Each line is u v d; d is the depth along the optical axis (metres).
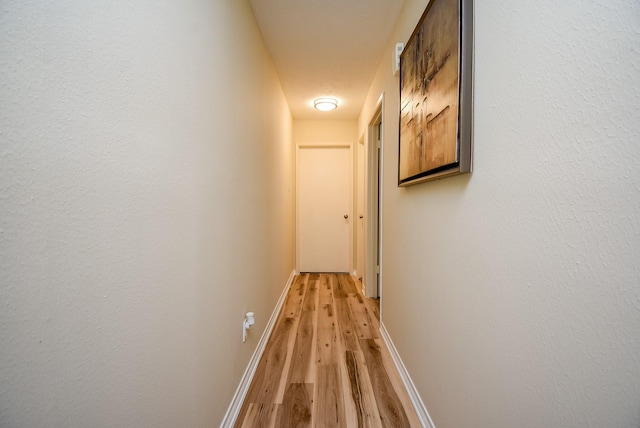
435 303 1.06
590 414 0.44
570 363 0.47
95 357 0.51
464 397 0.83
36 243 0.41
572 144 0.46
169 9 0.73
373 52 2.00
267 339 1.92
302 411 1.27
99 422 0.51
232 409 1.20
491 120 0.70
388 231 1.83
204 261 0.94
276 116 2.31
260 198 1.77
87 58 0.48
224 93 1.13
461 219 0.85
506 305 0.64
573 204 0.46
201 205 0.92
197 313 0.89
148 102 0.65
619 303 0.39
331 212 3.73
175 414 0.76
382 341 1.92
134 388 0.60
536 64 0.54
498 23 0.67
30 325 0.40
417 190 1.26
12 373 0.38
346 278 3.54
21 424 0.39
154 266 0.67
